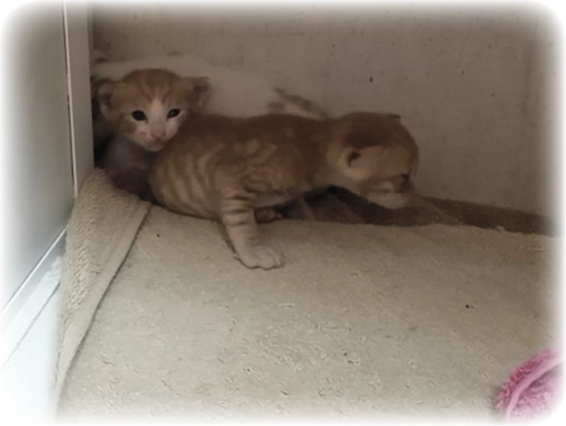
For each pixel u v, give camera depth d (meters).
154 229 0.38
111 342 0.31
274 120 0.39
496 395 0.29
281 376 0.29
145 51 0.43
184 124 0.40
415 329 0.32
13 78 0.30
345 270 0.36
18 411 0.28
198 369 0.30
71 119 0.37
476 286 0.36
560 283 0.37
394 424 0.28
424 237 0.40
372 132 0.38
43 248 0.34
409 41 0.41
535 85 0.42
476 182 0.45
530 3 0.40
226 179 0.38
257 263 0.36
